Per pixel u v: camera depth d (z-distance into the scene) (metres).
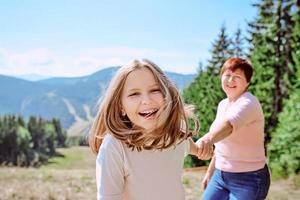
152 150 2.14
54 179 13.53
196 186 11.47
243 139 3.73
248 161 3.78
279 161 15.75
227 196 3.95
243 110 3.54
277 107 26.02
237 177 3.85
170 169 2.20
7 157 118.81
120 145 2.11
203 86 48.81
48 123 175.12
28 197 9.81
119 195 2.12
